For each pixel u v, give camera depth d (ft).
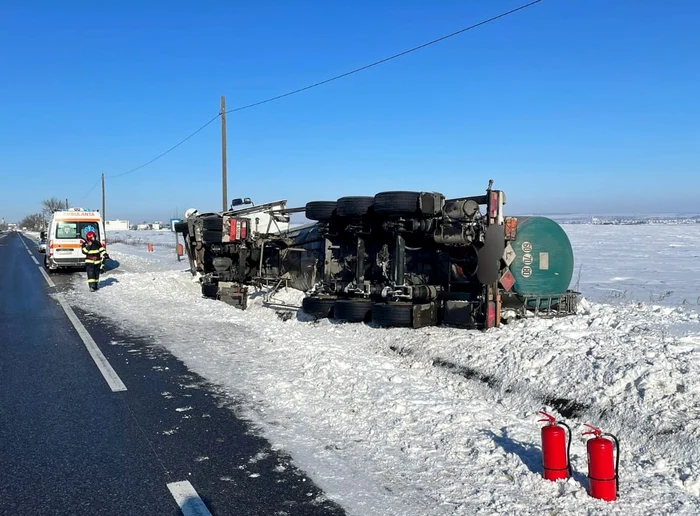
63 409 21.48
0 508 13.96
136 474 15.83
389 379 24.38
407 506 13.93
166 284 64.39
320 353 28.50
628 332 27.61
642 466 16.17
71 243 83.46
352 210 35.19
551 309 33.99
